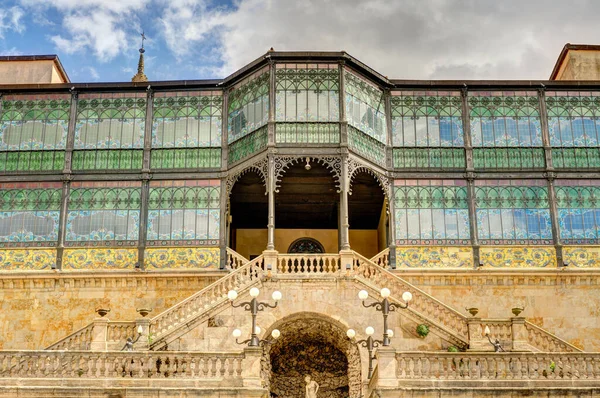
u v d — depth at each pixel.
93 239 36.84
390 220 36.88
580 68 41.97
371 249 42.16
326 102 36.94
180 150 38.19
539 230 36.94
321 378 32.72
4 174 37.84
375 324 31.25
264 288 31.86
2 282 36.28
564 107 38.91
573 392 24.25
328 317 31.42
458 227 36.91
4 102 39.03
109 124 38.66
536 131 38.47
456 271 36.06
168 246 36.62
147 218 37.09
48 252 36.62
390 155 37.97
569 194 37.53
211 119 38.62
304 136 36.28
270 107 36.62
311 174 37.97
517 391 24.23
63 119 38.75
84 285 36.28
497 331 30.34
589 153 38.25
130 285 36.25
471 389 24.14
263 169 35.97
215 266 36.28
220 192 37.38
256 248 42.69
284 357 32.88
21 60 42.53
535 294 36.06
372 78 38.50
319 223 43.16
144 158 37.97
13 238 36.91
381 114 38.44
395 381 24.36
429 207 37.19
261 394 24.39
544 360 24.91
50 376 24.98
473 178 37.62
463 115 38.66
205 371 25.02
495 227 36.94
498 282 36.19
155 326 30.30
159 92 39.12
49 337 35.59
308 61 37.53
